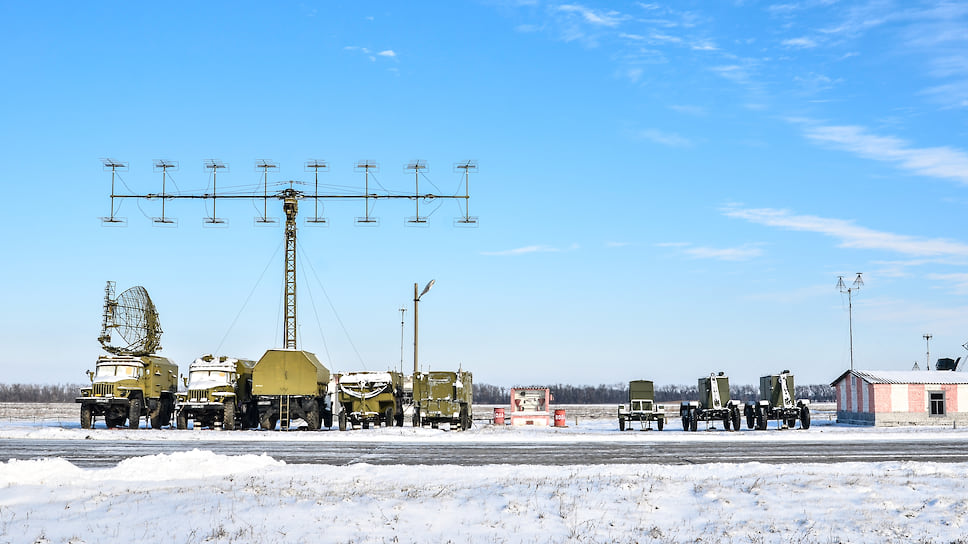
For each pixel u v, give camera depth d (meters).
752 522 16.11
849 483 20.25
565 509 17.02
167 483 20.86
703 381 52.28
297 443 36.78
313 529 15.09
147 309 52.78
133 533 14.82
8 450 31.38
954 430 48.34
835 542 14.57
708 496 18.55
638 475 22.44
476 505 17.33
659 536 14.89
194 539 14.36
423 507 17.03
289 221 63.34
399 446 35.12
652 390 53.34
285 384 47.78
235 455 28.44
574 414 96.44
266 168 63.72
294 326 62.94
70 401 197.25
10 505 17.53
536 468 24.45
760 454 30.92
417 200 62.28
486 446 35.34
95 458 28.20
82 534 14.77
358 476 22.39
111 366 48.94
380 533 14.90
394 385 53.53
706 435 42.84
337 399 50.59
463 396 52.78
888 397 59.66
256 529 15.04
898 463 25.47
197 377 48.44
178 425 49.66
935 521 16.12
